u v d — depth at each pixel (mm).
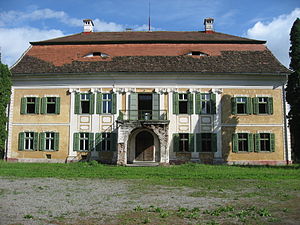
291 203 10172
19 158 27359
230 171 19719
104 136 27203
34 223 7785
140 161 27391
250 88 27250
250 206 9719
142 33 34438
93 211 9016
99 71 26906
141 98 28062
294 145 27094
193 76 27141
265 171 19859
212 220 8094
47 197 11094
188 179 16062
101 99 27422
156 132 24844
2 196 11258
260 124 27000
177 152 26734
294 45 26891
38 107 27656
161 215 8461
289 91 27531
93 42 30125
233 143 26750
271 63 27641
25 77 27750
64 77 27609
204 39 30672
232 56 28422
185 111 27578
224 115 27016
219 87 27234
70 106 27531
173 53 28828
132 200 10594
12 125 27719
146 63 27625
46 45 30516
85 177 16703
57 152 27203
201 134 26891
